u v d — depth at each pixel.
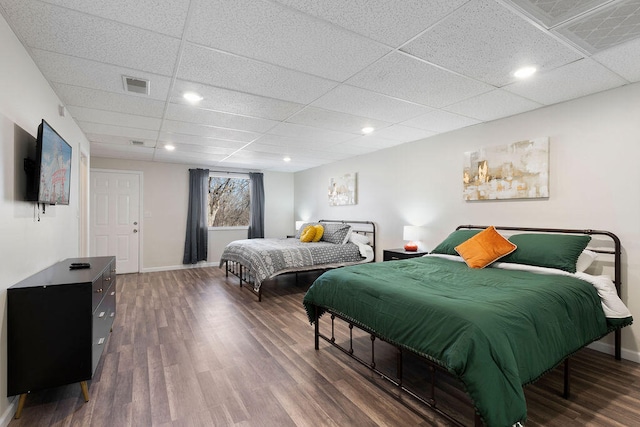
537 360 1.65
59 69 2.31
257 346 2.87
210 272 6.27
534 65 2.27
